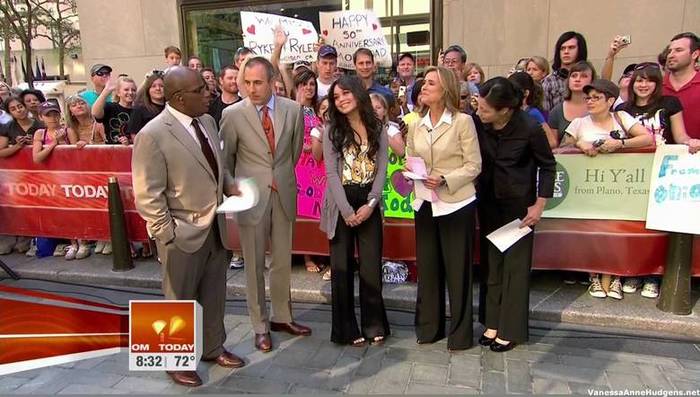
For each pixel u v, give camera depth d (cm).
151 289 454
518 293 317
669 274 354
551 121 423
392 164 408
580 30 643
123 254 475
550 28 652
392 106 415
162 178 271
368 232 329
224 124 325
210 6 774
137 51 826
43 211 509
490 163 312
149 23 810
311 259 459
